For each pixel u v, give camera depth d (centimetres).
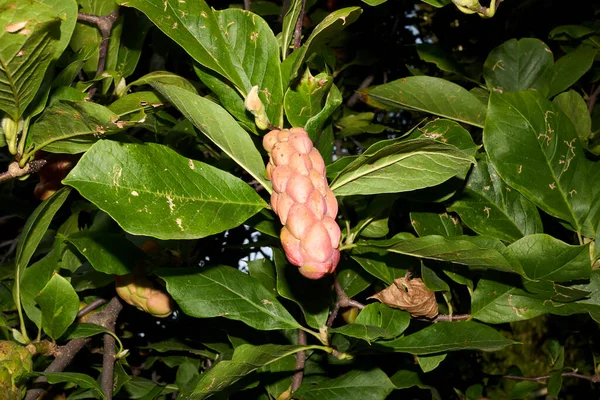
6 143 58
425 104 73
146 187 52
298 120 59
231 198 56
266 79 59
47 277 69
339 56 115
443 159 56
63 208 95
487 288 68
